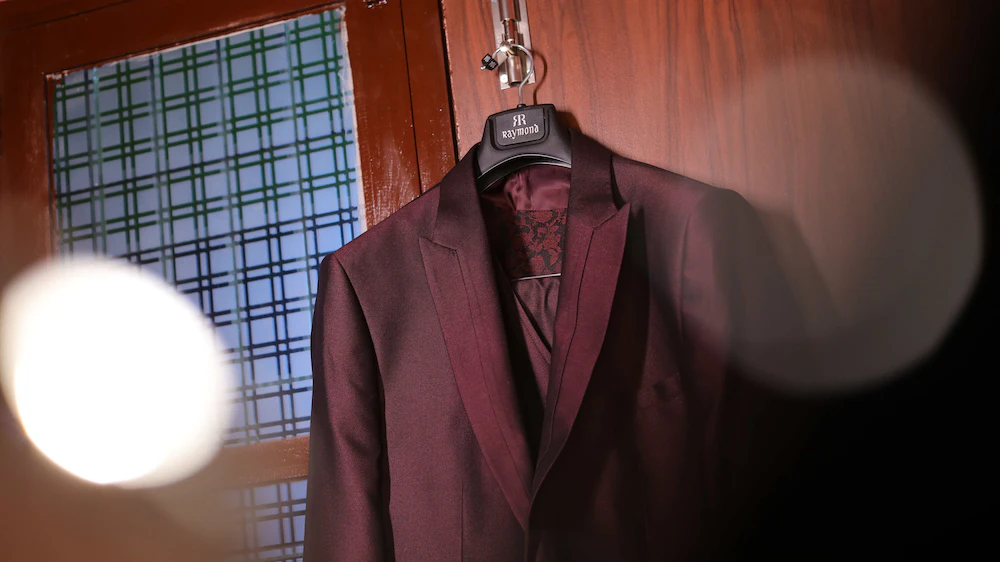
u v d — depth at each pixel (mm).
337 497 1077
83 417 1461
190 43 1535
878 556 1124
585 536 1002
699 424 1023
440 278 1123
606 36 1337
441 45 1394
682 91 1302
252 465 1387
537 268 1161
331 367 1138
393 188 1368
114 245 1516
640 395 1057
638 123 1304
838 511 1106
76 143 1552
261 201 1468
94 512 1430
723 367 1014
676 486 1021
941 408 1175
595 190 1112
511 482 1033
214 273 1470
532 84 1340
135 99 1551
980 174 1207
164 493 1412
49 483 1445
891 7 1262
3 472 1460
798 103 1269
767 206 1251
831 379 1185
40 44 1562
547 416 1035
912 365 1189
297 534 1369
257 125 1489
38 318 1507
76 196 1543
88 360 1479
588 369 1037
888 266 1212
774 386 1055
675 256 1074
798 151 1257
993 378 1167
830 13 1281
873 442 1168
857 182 1234
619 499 1021
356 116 1411
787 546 1054
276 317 1436
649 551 1007
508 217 1184
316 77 1472
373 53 1423
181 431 1433
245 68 1510
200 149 1510
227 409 1427
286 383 1413
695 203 1075
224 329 1450
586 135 1300
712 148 1280
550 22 1355
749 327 1051
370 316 1161
